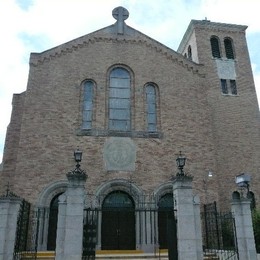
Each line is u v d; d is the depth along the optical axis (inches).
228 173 914.1
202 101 890.1
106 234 747.4
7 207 526.0
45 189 747.4
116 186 773.3
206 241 739.4
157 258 623.8
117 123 848.3
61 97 836.0
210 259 625.3
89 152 791.1
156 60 916.6
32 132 789.2
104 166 783.1
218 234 697.6
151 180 789.2
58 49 880.3
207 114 878.4
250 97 1031.6
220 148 942.4
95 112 835.4
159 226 757.9
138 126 836.0
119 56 906.1
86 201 746.8
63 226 495.8
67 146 789.9
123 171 785.6
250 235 550.3
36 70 850.1
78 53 890.1
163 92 885.8
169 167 807.7
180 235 491.5
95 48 904.3
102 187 764.0
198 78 914.7
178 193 513.0
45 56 867.4
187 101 884.6
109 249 736.3
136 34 934.4
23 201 601.3
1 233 510.3
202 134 855.1
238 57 1096.8
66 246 473.7
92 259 592.7
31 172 756.6
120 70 902.4
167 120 856.3
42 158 771.4
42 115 809.5
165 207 776.3
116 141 809.5
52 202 747.4
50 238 719.1
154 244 730.2
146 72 900.0
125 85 888.3
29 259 585.9
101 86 864.3
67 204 494.0
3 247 505.0
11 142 818.8
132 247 743.7
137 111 852.0
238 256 549.3
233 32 1141.1
